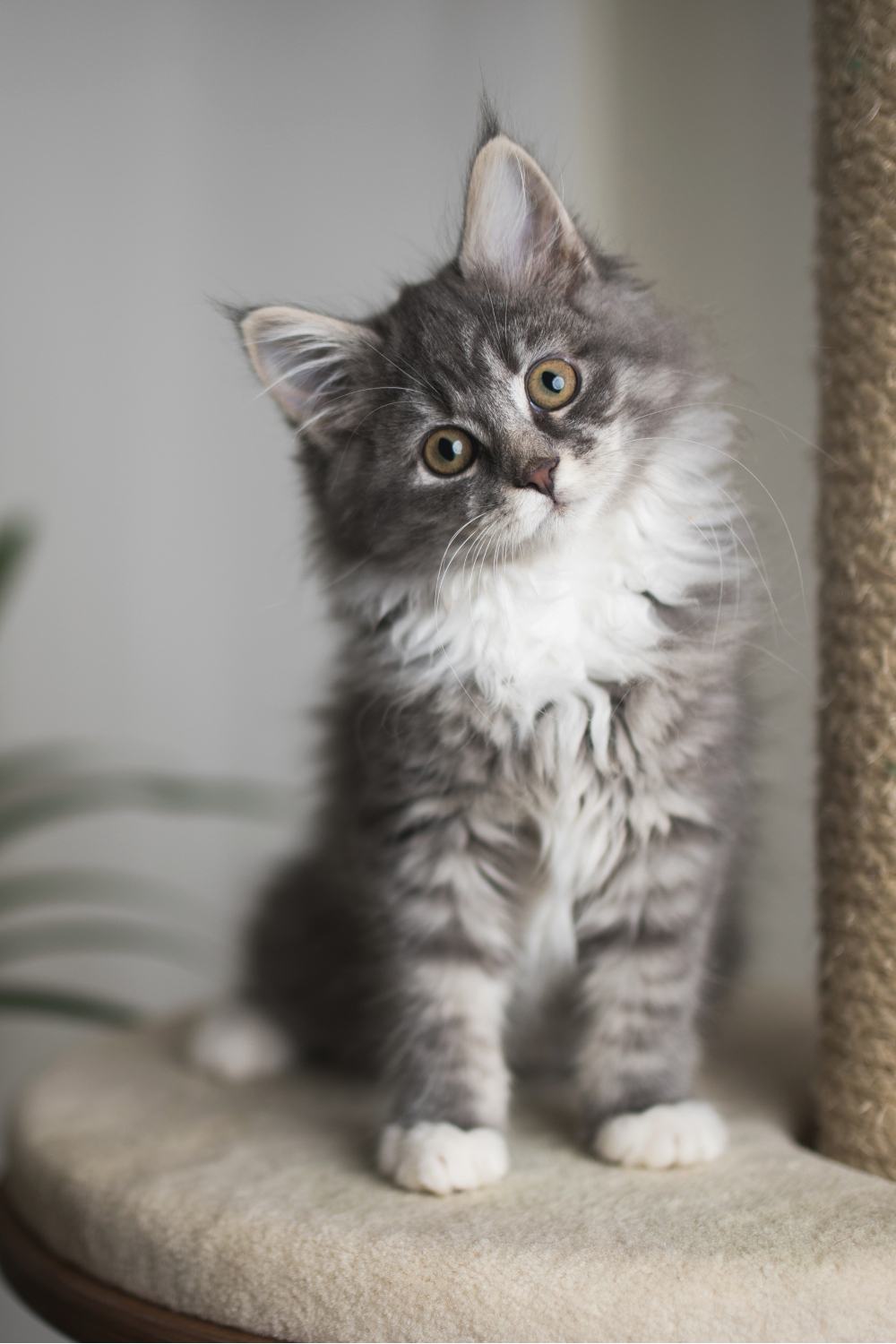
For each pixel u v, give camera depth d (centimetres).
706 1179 55
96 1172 56
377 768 60
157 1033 72
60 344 90
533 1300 49
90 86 89
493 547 58
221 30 88
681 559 59
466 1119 58
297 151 88
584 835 59
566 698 58
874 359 56
